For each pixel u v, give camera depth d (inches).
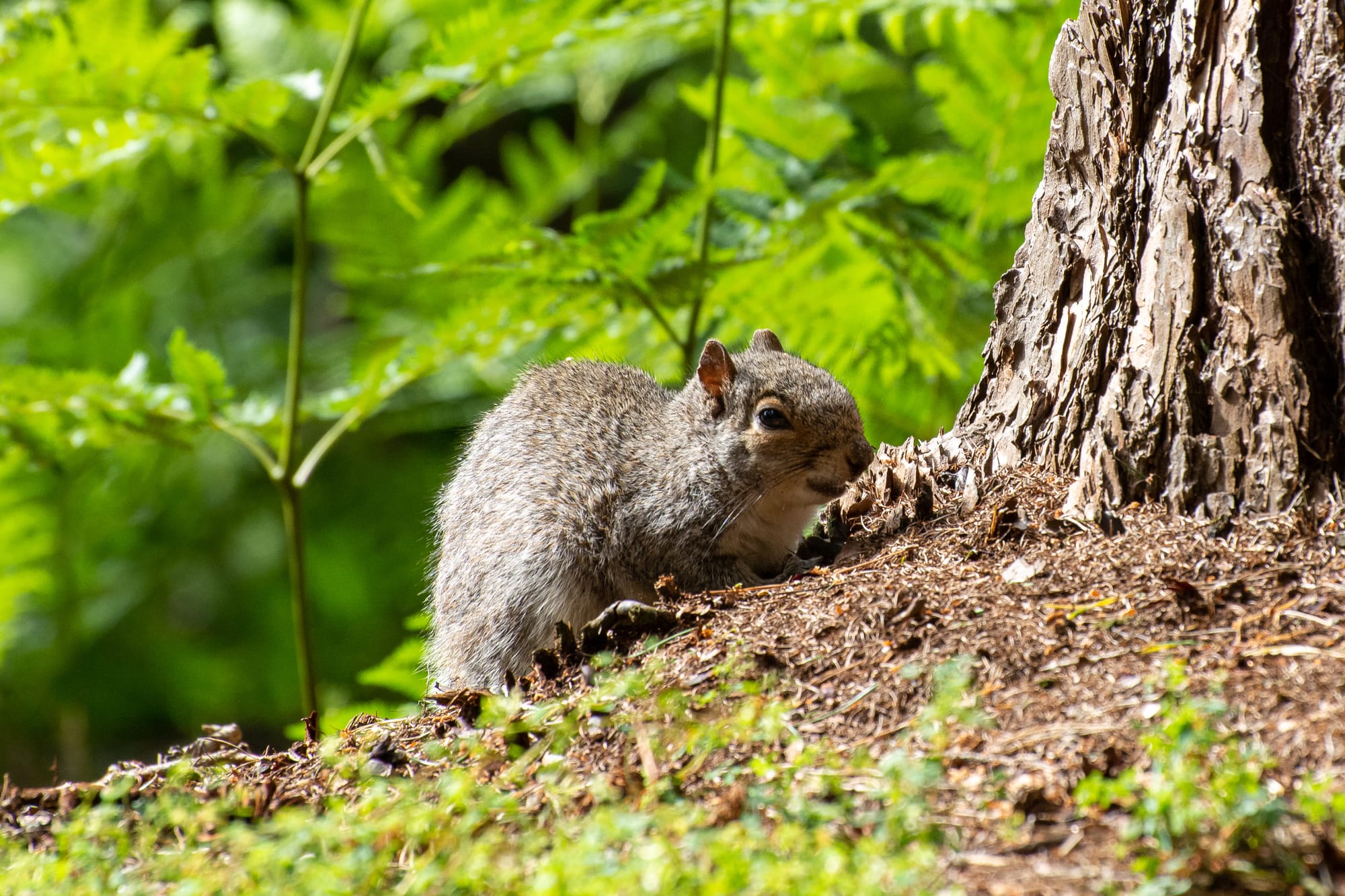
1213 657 245.3
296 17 768.3
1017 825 216.5
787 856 208.7
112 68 461.7
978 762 234.2
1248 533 278.4
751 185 519.2
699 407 387.2
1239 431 290.8
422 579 740.7
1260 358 288.4
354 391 517.7
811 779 236.8
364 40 719.7
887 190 506.0
